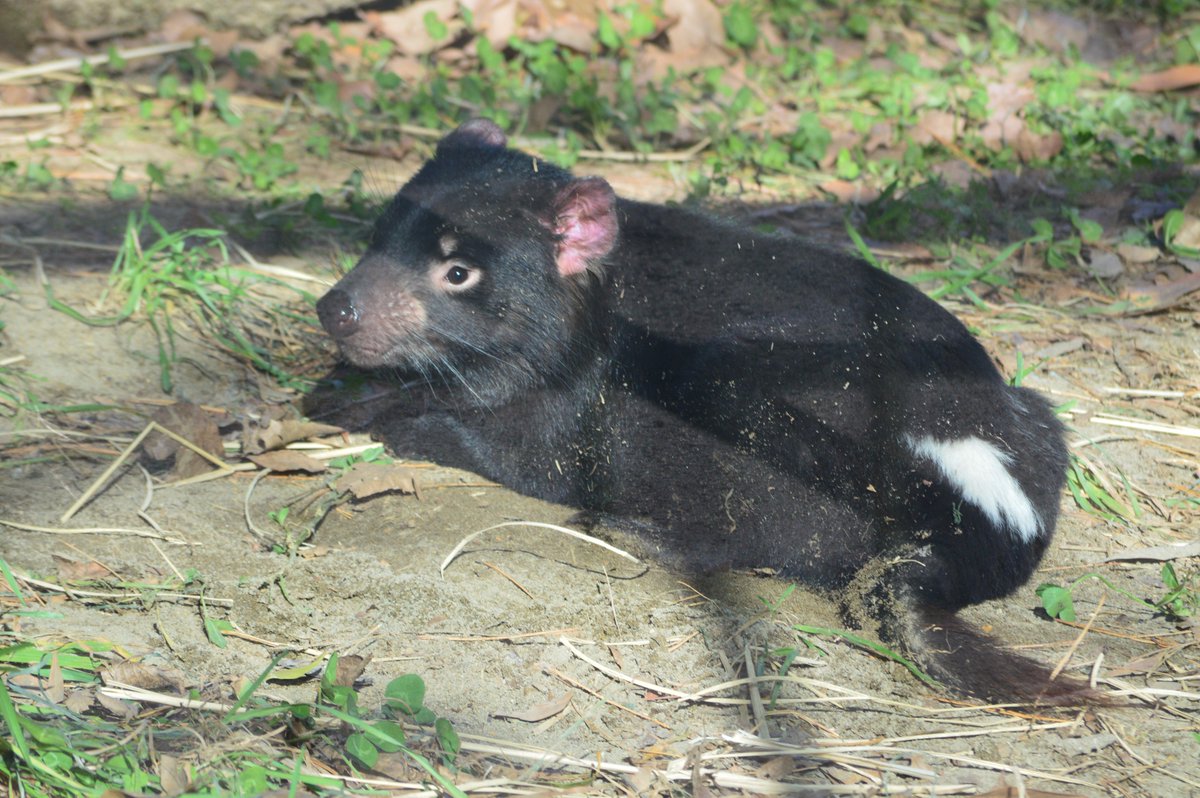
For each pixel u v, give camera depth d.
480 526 7.50
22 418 7.89
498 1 14.95
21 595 6.25
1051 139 13.44
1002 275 11.07
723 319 7.83
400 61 14.42
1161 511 8.11
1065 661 6.52
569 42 14.83
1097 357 9.88
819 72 14.97
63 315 9.02
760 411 7.56
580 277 7.87
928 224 11.84
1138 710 6.23
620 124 13.43
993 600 7.12
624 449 7.88
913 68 15.15
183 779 5.18
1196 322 10.39
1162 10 17.75
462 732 5.78
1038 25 16.59
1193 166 13.31
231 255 10.21
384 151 12.55
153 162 11.84
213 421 7.93
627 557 7.35
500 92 13.95
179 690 5.81
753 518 7.46
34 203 10.67
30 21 13.66
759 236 8.23
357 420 8.55
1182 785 5.73
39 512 7.10
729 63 15.25
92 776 5.15
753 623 6.76
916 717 6.12
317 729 5.63
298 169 12.06
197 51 13.57
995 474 7.06
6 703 5.06
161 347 8.54
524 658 6.36
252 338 9.22
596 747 5.79
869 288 7.80
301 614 6.50
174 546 6.93
